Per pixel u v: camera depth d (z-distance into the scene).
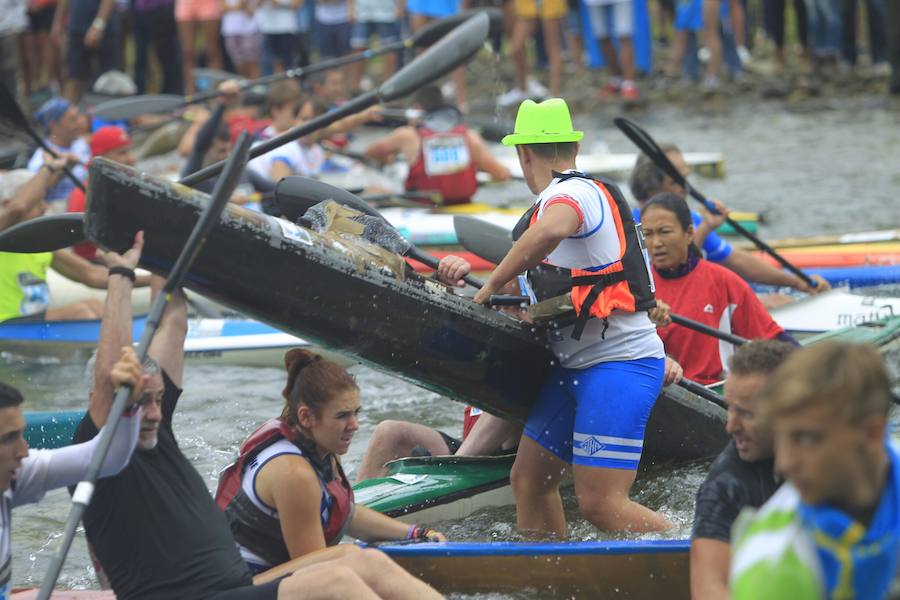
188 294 30.28
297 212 17.31
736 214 35.97
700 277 20.50
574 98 60.75
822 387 7.73
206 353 27.33
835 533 7.88
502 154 51.59
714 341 20.55
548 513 16.98
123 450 11.98
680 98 59.72
